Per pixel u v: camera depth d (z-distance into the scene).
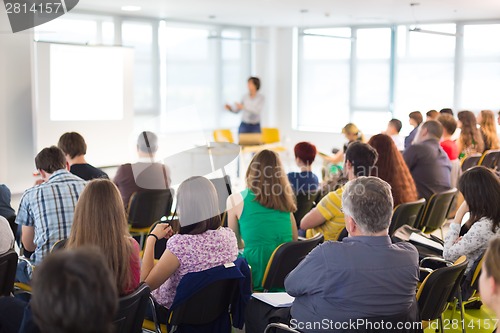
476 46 10.98
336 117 12.65
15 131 7.59
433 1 8.29
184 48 11.34
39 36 8.90
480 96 11.05
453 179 6.19
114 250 2.51
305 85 12.97
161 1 8.40
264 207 3.69
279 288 3.46
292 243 3.37
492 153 6.65
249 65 12.68
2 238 3.37
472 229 3.49
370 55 12.09
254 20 11.22
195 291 2.89
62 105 7.94
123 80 8.48
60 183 3.68
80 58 8.05
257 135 10.19
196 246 2.91
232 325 3.21
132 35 10.45
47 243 3.60
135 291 2.52
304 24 12.04
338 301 2.43
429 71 11.52
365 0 8.24
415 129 7.48
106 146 8.35
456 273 3.00
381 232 2.48
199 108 11.70
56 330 1.39
